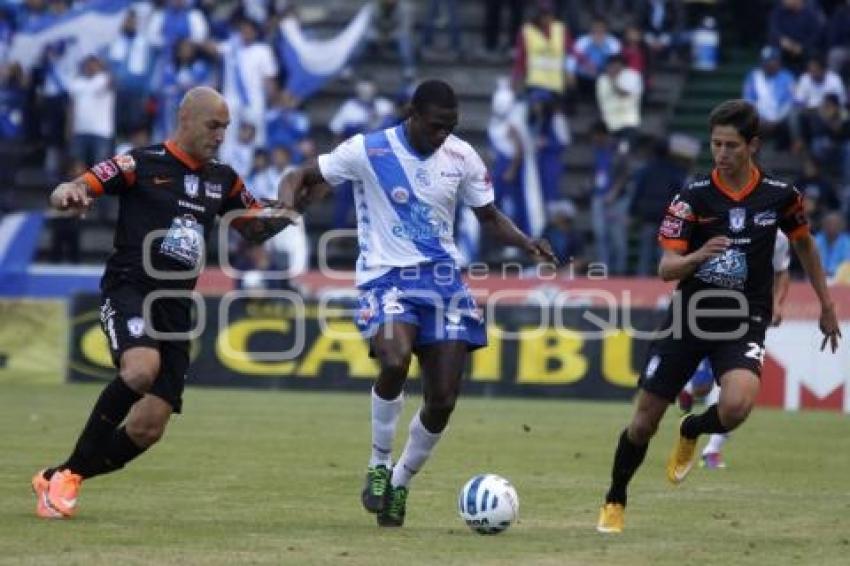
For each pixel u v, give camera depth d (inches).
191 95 1325.0
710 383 1905.8
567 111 3705.7
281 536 1240.2
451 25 4057.6
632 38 3661.4
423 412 1300.4
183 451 1900.8
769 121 3619.6
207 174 1336.1
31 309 3090.6
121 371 1289.4
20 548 1149.7
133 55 3681.1
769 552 1197.7
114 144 3654.0
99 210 3789.4
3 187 3757.4
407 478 1320.1
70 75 3730.3
